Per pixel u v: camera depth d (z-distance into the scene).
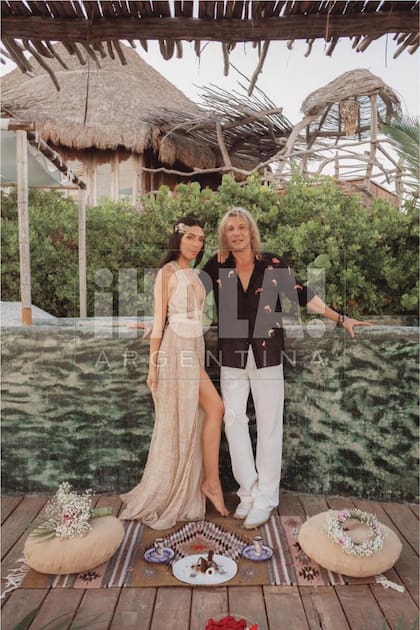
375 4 2.42
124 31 2.50
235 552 2.93
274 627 2.33
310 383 3.55
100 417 3.61
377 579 2.69
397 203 3.51
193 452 3.29
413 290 3.54
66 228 3.58
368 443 3.56
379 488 3.57
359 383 3.53
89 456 3.63
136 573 2.72
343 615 2.41
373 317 3.56
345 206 3.53
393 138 3.44
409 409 3.51
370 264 3.55
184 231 3.28
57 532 2.73
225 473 3.64
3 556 2.89
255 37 2.51
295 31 2.49
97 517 2.90
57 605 2.47
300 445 3.60
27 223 3.35
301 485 3.63
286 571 2.75
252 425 3.61
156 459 3.31
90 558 2.69
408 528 3.21
